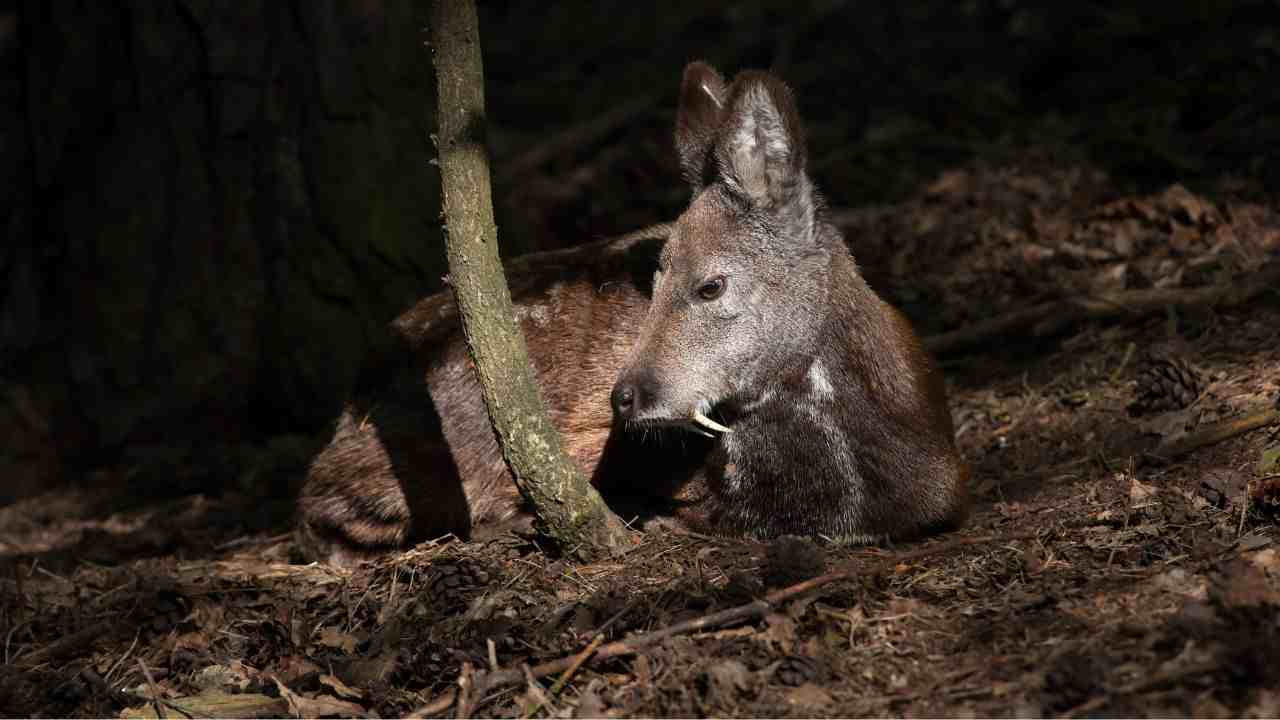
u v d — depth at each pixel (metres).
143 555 8.69
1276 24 13.84
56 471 10.64
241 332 10.63
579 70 17.83
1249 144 11.67
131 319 10.70
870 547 6.96
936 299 10.45
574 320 7.71
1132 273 9.76
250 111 10.48
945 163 12.98
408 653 6.02
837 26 17.11
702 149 7.23
